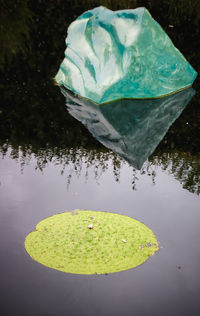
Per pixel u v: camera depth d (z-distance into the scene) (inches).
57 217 140.8
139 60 269.9
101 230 132.7
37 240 127.6
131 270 117.3
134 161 200.4
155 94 294.0
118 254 122.0
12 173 182.5
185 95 301.3
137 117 255.9
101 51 274.4
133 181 179.9
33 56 361.1
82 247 124.1
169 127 242.8
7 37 394.3
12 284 110.5
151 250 125.7
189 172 191.5
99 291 109.0
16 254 122.5
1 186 169.2
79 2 470.9
